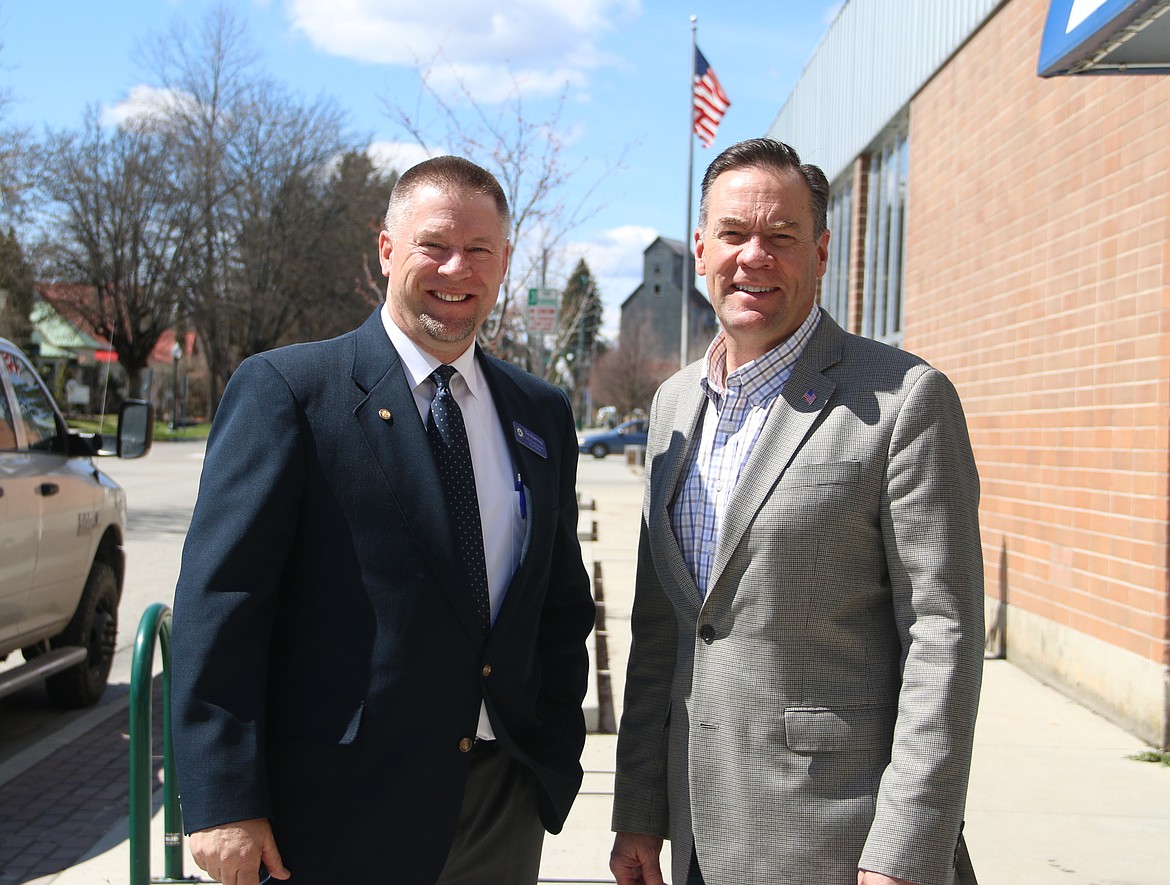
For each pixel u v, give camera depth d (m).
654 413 2.59
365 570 2.21
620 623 7.48
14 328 39.03
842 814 2.06
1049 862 3.81
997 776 4.65
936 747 1.94
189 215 41.69
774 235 2.25
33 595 5.55
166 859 3.74
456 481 2.34
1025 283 6.56
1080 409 5.79
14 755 5.66
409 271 2.36
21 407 5.77
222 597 2.10
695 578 2.32
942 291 8.25
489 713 2.31
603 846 4.05
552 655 2.63
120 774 5.35
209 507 2.16
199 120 41.78
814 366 2.23
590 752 5.07
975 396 7.50
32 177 35.69
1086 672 5.71
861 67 10.84
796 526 2.11
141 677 3.26
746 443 2.30
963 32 7.70
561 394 2.75
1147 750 4.95
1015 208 6.73
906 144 9.80
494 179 2.47
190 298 43.41
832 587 2.10
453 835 2.24
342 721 2.16
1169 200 4.88
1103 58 4.07
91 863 4.13
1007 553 6.89
